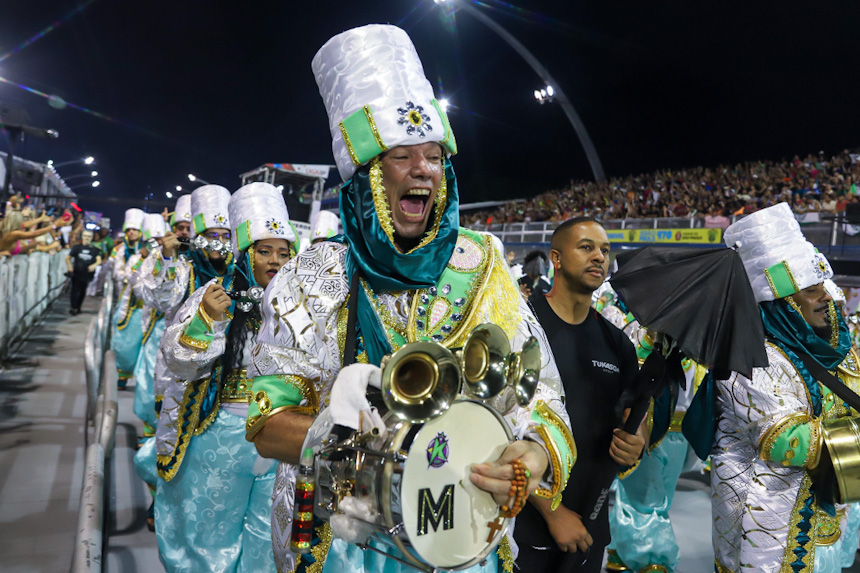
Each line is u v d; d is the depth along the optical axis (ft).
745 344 8.14
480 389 4.91
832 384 8.79
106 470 11.23
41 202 55.57
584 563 8.55
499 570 5.42
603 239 8.98
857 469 8.27
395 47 5.25
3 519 13.73
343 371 4.53
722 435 9.48
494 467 4.66
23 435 19.65
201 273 12.42
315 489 4.79
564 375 8.64
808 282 9.11
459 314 5.32
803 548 8.70
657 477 11.94
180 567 9.88
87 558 7.25
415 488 4.38
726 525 9.34
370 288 5.20
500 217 90.68
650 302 8.36
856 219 34.86
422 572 5.01
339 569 5.27
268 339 5.23
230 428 9.71
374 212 5.10
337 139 5.24
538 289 18.99
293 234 11.56
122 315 25.29
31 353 32.30
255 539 9.86
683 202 66.28
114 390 14.40
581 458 8.45
